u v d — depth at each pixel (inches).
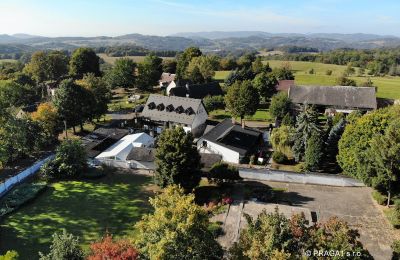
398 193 1787.6
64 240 1063.6
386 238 1521.9
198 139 2564.0
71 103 2824.8
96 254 973.2
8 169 2336.4
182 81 4645.7
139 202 1875.0
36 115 2667.3
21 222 1662.2
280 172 2130.9
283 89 4564.5
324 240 864.9
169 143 1844.2
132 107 4050.2
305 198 1909.4
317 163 2170.3
